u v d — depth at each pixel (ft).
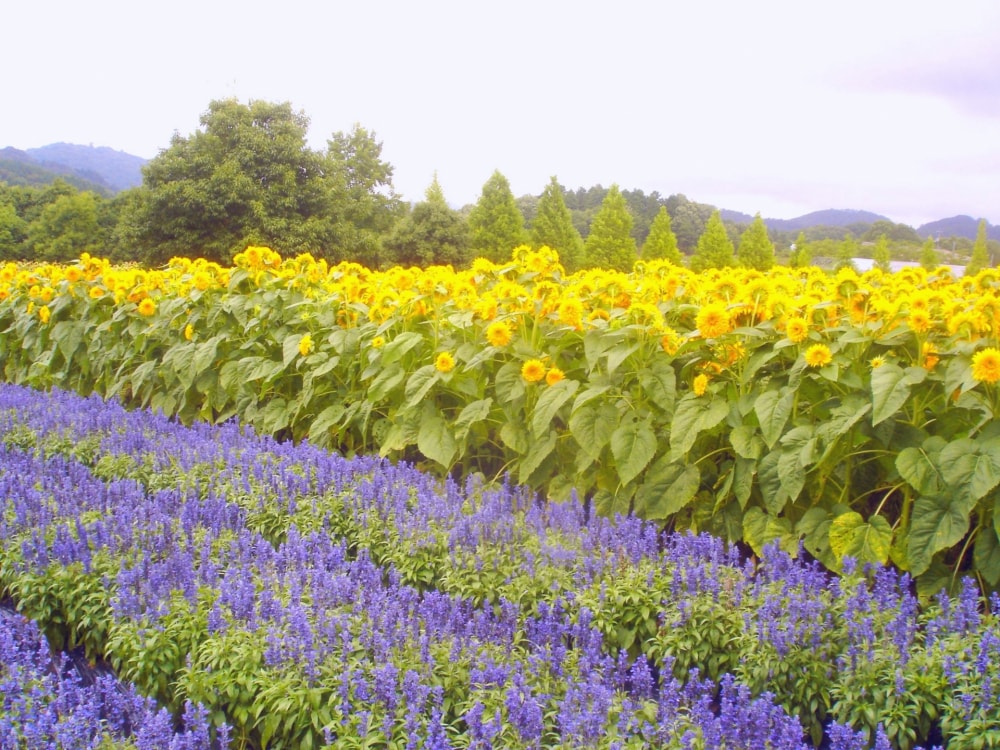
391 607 8.93
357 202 96.48
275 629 8.57
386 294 16.80
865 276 18.69
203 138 86.33
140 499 12.82
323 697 7.94
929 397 11.46
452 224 102.06
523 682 7.72
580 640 8.74
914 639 8.71
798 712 8.06
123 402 24.26
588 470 13.55
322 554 10.75
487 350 14.32
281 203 86.12
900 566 10.80
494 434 15.26
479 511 11.13
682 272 17.54
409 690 7.36
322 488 13.35
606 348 13.17
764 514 11.80
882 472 12.00
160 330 21.80
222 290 20.92
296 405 18.11
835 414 11.04
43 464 14.79
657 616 9.42
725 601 9.18
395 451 16.12
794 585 9.26
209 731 8.18
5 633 8.71
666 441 12.66
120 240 91.50
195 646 8.68
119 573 9.71
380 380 15.61
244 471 14.05
